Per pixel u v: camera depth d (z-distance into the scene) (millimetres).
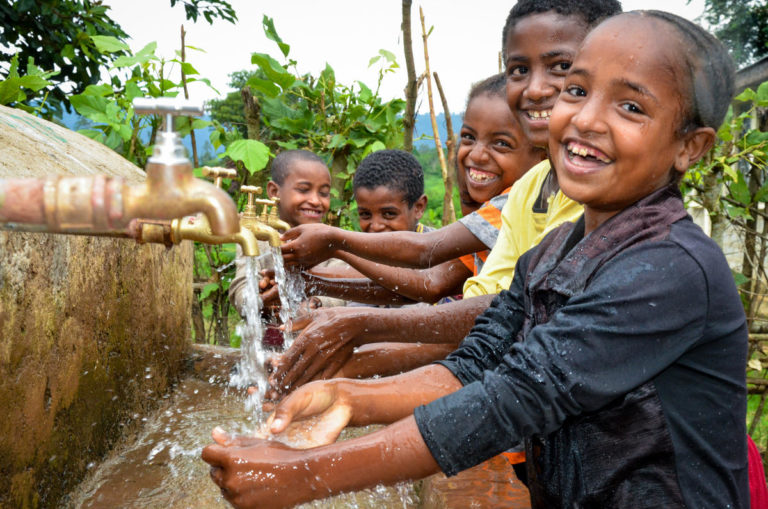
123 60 3453
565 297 1157
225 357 3318
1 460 1483
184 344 3309
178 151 739
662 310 1006
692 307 1015
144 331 2625
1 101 2848
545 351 1042
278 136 4512
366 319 1729
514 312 1379
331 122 4379
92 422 2072
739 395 1093
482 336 1366
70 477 1901
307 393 1140
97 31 6750
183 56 3838
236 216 762
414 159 3305
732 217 3816
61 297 1819
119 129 3463
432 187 11633
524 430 1045
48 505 1749
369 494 2000
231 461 1046
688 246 1034
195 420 2656
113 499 1969
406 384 1261
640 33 1042
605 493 1101
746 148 3721
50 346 1748
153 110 765
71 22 6484
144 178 2740
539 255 1325
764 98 3352
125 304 2393
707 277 1022
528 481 1272
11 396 1527
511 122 2301
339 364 1711
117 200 717
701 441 1056
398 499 1995
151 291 2723
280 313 2279
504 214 1949
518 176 2361
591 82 1074
